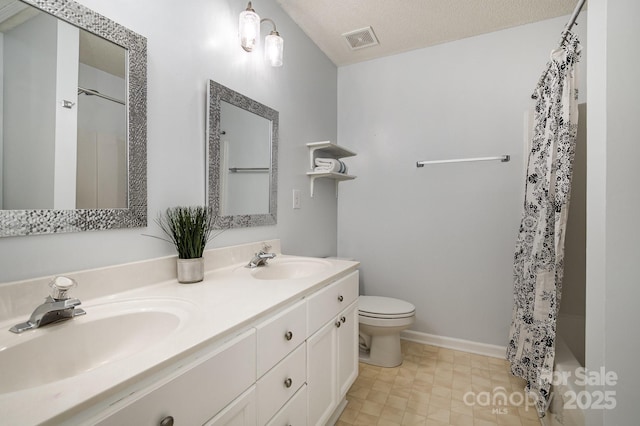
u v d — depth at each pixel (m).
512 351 1.89
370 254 2.66
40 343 0.70
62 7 0.88
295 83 2.10
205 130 1.38
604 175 0.92
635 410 0.89
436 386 1.83
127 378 0.53
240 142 1.57
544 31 2.11
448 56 2.38
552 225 1.51
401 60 2.54
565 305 1.85
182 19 1.26
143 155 1.10
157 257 1.17
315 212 2.38
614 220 0.91
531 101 2.14
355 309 1.66
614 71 0.91
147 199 1.13
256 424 0.86
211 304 0.92
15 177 0.80
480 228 2.29
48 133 0.86
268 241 1.77
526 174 1.93
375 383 1.87
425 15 2.04
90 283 0.93
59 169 0.88
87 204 0.95
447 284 2.39
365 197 2.67
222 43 1.47
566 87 1.42
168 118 1.21
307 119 2.25
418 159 2.48
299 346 1.10
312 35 2.26
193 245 1.18
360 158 2.69
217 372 0.72
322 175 2.23
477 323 2.29
